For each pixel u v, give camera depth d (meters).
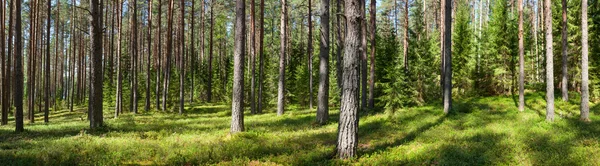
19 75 15.69
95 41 15.87
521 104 20.19
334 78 34.31
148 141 11.52
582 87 16.27
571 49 26.86
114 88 36.66
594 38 26.22
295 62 41.44
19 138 13.05
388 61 24.86
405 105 24.16
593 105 22.47
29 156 8.88
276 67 40.31
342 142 8.71
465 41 31.56
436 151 9.34
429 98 26.86
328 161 8.41
